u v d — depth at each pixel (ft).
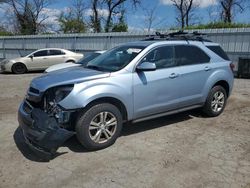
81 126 14.48
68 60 57.77
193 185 11.85
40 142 13.48
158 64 17.31
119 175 12.70
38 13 138.10
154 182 12.11
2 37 88.38
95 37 66.64
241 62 45.39
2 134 17.85
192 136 17.22
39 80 15.51
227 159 14.12
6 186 11.99
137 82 16.10
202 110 20.99
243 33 46.98
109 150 15.24
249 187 11.67
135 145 15.87
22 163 13.91
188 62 18.88
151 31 58.75
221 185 11.82
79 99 14.06
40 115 13.93
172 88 17.74
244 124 19.51
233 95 29.27
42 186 11.95
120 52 17.84
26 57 55.98
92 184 12.03
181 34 20.67
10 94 31.24
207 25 63.82
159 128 18.63
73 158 14.34
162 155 14.60
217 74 20.24
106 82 15.06
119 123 15.70
